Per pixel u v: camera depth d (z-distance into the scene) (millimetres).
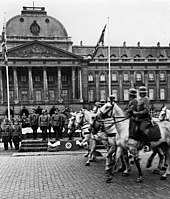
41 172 17688
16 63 89562
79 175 16562
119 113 15203
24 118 42844
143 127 14172
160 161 16703
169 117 17109
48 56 91750
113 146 15438
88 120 22375
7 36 94688
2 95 89125
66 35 100625
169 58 104812
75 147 29000
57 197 12133
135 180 14867
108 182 14469
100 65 100812
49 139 31047
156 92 103688
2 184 14773
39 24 99125
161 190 12836
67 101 94000
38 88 95500
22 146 29297
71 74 96625
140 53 106500
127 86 102250
